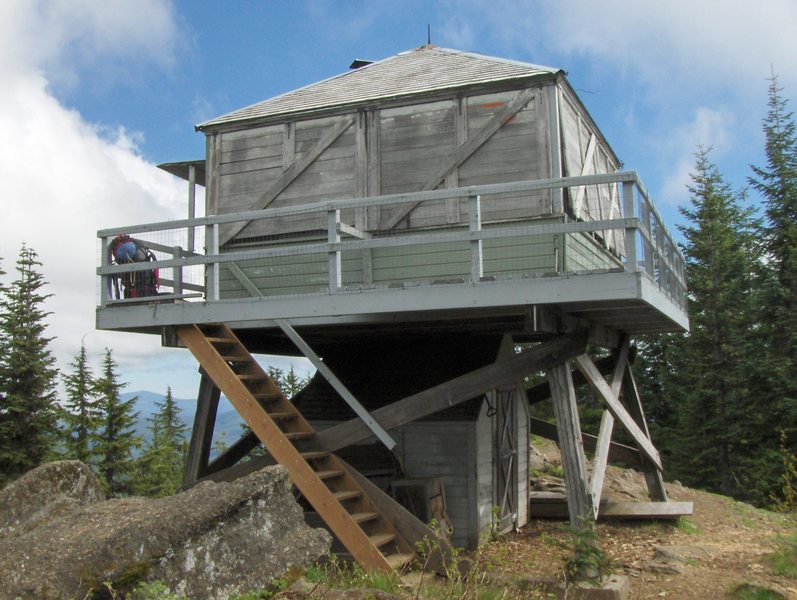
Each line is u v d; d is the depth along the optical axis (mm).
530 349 8336
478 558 6000
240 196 10422
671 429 23078
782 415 19000
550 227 7180
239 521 5000
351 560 8492
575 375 15609
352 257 9617
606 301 7449
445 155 9438
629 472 14578
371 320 8312
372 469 10367
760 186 21203
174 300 9336
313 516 9781
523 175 9047
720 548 8898
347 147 9930
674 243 10641
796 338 18938
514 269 8828
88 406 24578
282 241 10062
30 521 5672
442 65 10680
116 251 9477
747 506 12680
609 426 9445
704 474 21375
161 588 4281
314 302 8266
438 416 10344
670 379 24312
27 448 21906
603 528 10438
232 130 10578
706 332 21797
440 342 11336
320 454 8484
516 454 11930
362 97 9898
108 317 9352
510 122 9180
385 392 10859
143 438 25250
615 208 12555
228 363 9102
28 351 22531
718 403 21141
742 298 21703
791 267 19844
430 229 9336
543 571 7598
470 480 10109
